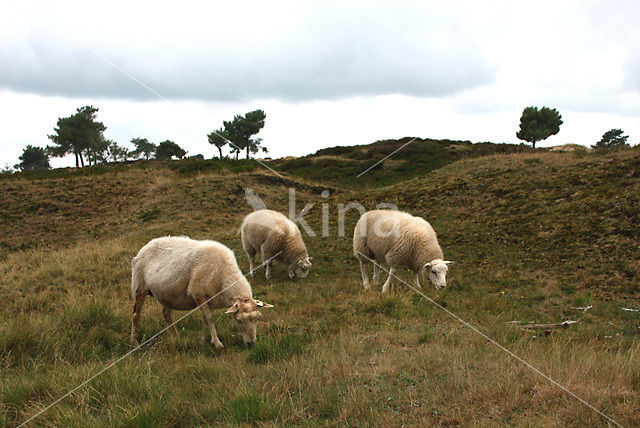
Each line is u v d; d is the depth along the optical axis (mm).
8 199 22234
